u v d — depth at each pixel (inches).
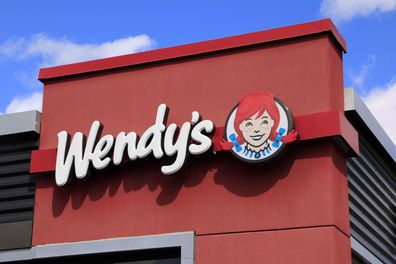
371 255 780.6
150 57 771.4
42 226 762.2
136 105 764.0
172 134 714.2
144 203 727.7
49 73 814.5
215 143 705.6
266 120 683.4
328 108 689.6
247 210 686.5
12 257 762.8
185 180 718.5
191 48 756.0
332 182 666.2
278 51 723.4
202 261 687.7
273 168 688.4
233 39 741.3
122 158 727.1
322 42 710.5
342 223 674.2
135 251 716.0
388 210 884.0
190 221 704.4
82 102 791.1
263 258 667.4
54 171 767.7
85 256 737.6
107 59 791.1
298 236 661.3
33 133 800.3
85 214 748.0
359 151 787.4
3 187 800.3
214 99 732.7
